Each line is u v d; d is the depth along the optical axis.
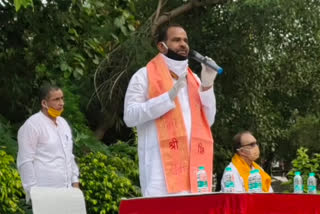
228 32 18.97
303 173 9.75
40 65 12.46
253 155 7.67
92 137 12.74
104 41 13.62
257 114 19.75
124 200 4.46
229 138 19.66
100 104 16.61
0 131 11.41
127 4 12.48
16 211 9.12
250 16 18.00
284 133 21.67
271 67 19.84
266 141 20.22
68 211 5.25
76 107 13.39
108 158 11.94
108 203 10.35
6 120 12.45
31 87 12.71
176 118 5.65
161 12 18.94
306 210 4.61
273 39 19.03
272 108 21.52
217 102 19.12
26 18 11.72
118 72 16.31
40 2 11.71
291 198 4.55
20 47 12.27
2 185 8.65
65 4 11.87
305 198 4.60
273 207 4.48
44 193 5.18
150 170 5.61
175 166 5.59
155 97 5.55
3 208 8.71
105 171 10.51
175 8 19.08
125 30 12.34
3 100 12.87
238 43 18.94
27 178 7.30
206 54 19.17
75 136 12.72
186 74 5.48
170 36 5.79
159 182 5.56
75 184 7.86
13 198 8.86
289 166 25.95
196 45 19.31
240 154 7.71
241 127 19.67
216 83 19.08
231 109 19.59
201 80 5.76
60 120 7.75
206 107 5.82
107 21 12.28
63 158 7.56
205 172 5.46
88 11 12.17
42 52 12.12
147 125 5.68
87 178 10.38
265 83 20.20
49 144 7.43
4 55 12.27
